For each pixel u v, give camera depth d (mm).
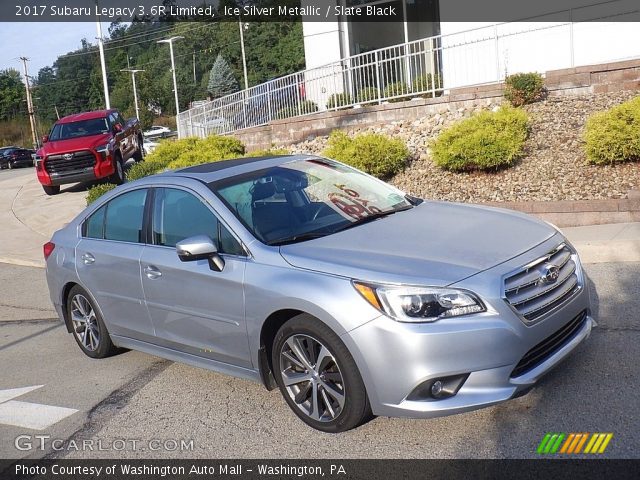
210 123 19141
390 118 13898
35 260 11547
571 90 11820
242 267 4715
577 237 7723
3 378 6320
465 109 12883
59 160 17625
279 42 64625
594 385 4566
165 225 5449
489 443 4074
